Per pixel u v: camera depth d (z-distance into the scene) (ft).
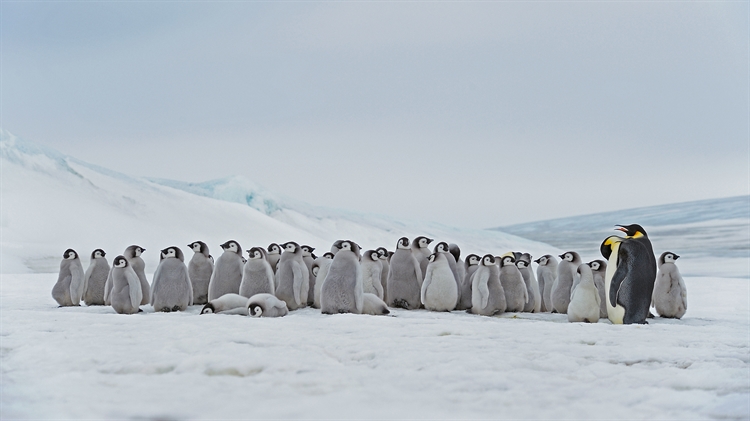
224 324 29.99
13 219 188.55
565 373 19.72
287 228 263.29
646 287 38.22
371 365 20.74
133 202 239.50
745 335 29.86
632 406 15.90
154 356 21.34
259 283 41.81
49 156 253.24
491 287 43.09
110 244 190.70
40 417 14.74
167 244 201.87
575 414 15.21
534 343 25.77
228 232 233.35
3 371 19.52
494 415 15.06
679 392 17.03
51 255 161.48
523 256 50.21
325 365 20.21
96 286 49.26
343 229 311.47
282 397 16.43
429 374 19.03
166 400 16.02
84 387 17.24
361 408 15.47
